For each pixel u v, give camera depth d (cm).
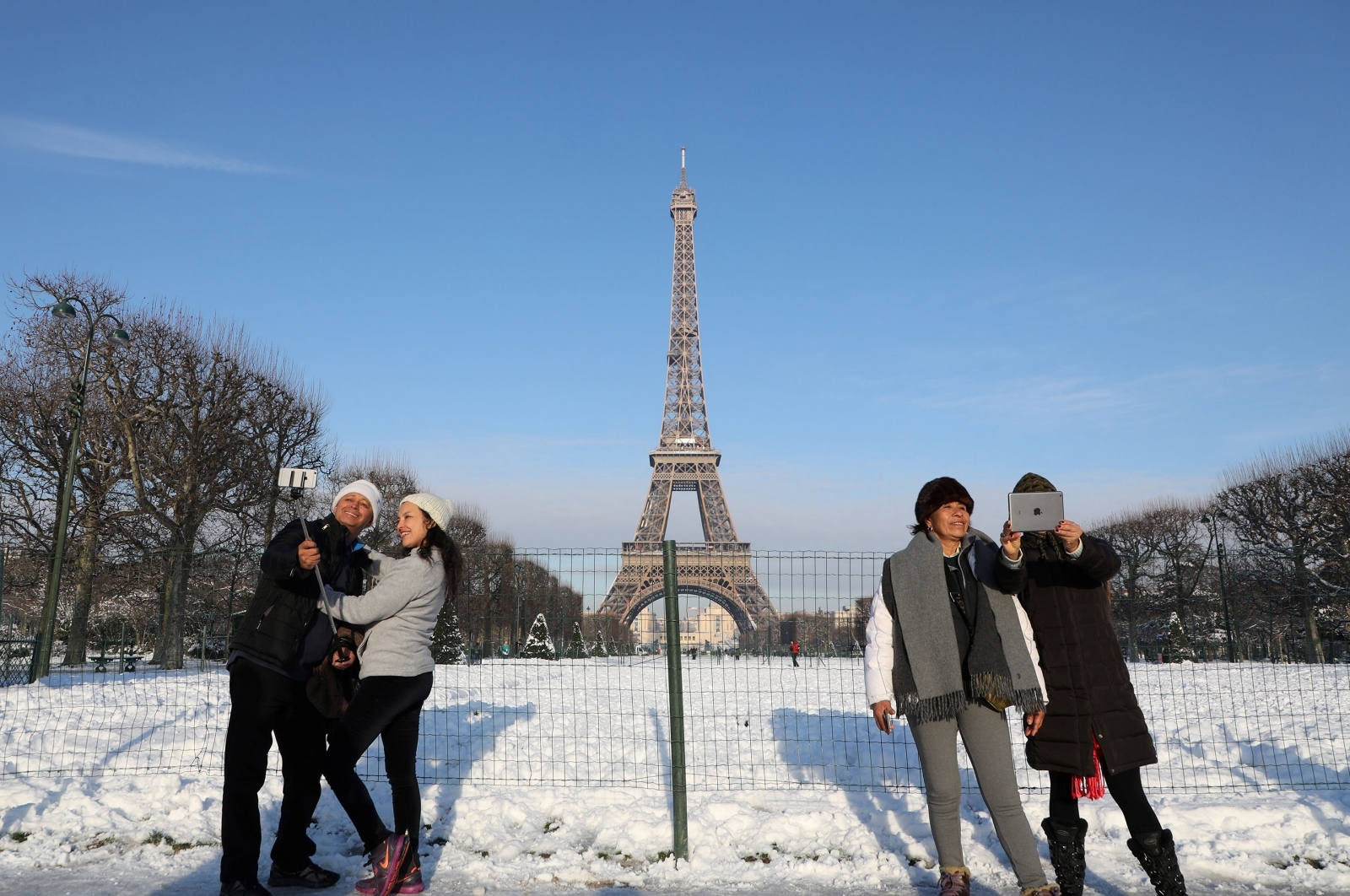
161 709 1348
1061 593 544
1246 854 626
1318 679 1788
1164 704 1480
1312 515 4275
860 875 602
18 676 1770
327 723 608
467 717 1235
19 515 3688
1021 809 530
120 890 569
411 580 582
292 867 591
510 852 650
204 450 3697
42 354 3741
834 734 1112
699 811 711
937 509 567
